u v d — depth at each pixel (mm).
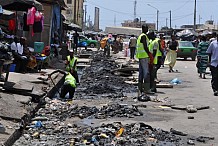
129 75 22094
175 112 11578
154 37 15727
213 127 9609
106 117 10609
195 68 28234
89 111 11109
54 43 33344
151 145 7887
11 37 18109
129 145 7859
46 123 9633
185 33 64562
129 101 13586
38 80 15523
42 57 20719
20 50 18359
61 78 18641
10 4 19672
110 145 7797
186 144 8047
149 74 14820
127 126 9289
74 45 43094
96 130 8758
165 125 9773
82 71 25547
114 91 16156
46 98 12852
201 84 18656
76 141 8039
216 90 15047
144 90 14844
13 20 21016
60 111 11219
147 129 9172
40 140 8070
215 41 15125
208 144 8078
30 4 19516
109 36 49562
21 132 8609
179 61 36469
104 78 20500
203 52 21141
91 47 66750
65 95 14273
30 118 10102
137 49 14562
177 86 17797
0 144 6836
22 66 18406
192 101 13477
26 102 10977
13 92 12047
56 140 8102
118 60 35219
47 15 30438
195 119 10562
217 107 12445
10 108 9766
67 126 9281
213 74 15031
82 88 16812
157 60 16625
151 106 12555
